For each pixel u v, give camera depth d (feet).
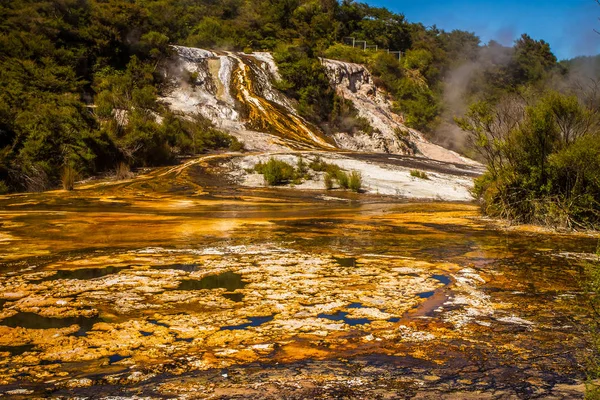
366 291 14.83
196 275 16.58
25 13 104.94
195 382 8.63
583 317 12.42
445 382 8.63
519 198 33.06
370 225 30.50
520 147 33.53
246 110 114.11
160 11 162.71
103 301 13.60
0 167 51.21
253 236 25.31
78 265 18.02
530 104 34.71
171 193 48.55
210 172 62.64
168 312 12.70
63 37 108.58
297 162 68.90
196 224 29.32
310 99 131.44
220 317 12.33
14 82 76.74
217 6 215.72
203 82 119.14
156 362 9.57
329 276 16.67
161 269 17.47
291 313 12.68
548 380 8.71
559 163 30.45
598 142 30.30
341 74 156.35
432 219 33.99
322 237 25.35
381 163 72.33
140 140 68.13
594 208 29.94
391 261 19.38
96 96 95.40
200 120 95.40
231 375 8.95
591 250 22.34
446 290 15.07
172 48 124.98
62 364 9.46
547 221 30.37
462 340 10.82
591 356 9.82
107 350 10.19
